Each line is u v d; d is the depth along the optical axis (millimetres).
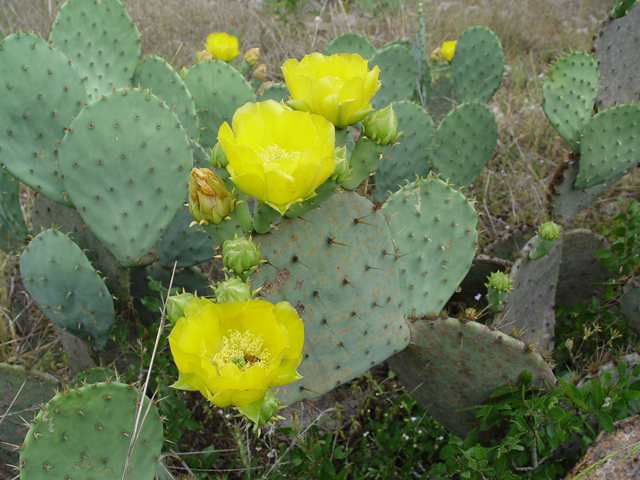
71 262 575
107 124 542
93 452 440
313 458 596
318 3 1826
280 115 351
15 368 566
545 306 763
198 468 621
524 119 1257
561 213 819
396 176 894
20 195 956
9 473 595
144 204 575
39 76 564
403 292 562
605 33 835
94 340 639
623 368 536
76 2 720
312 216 436
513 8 1763
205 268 833
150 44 1399
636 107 708
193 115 716
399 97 1012
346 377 510
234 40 993
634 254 773
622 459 466
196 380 318
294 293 455
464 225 570
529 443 525
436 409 603
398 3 1720
